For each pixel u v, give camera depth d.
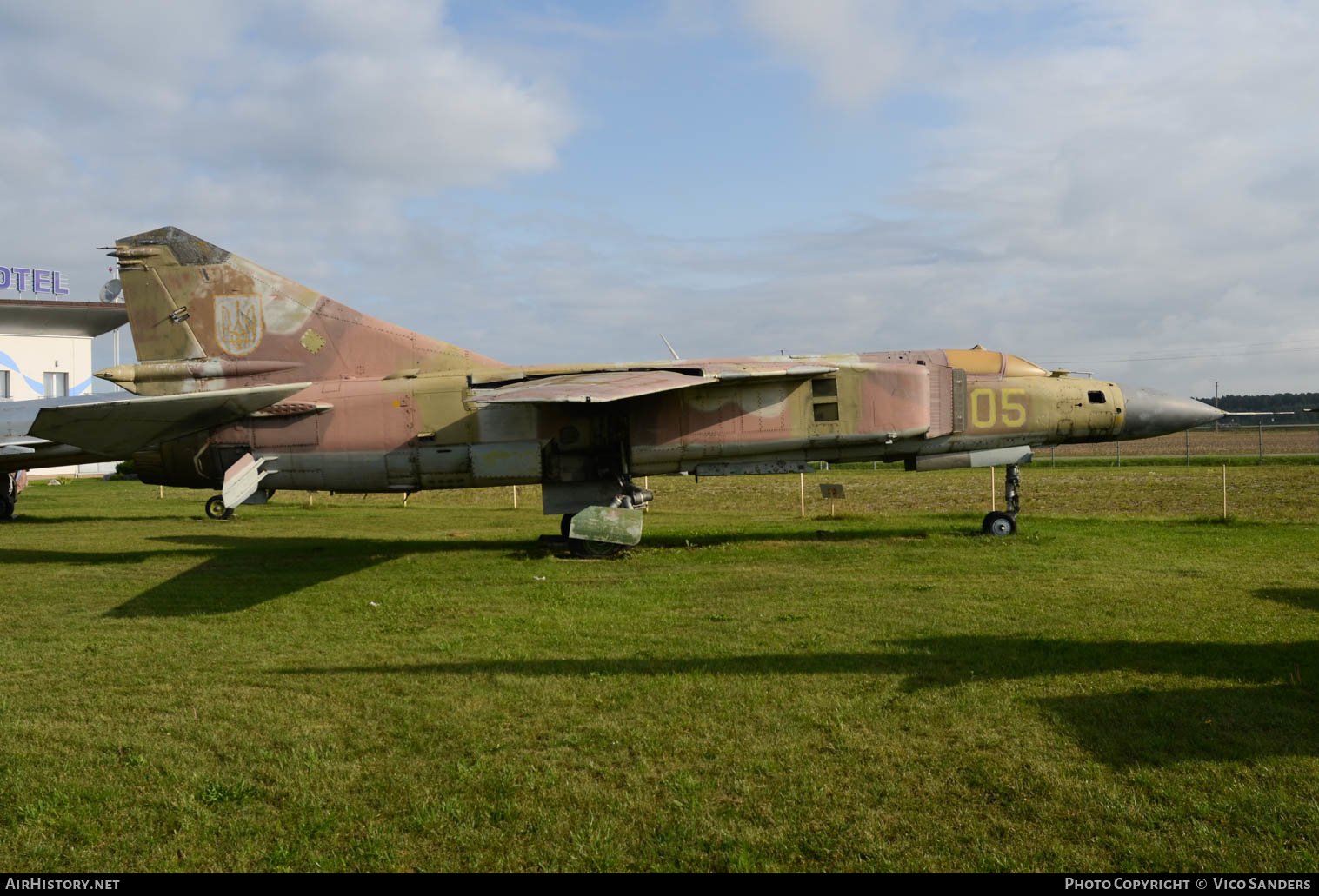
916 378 17.05
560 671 8.28
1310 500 26.17
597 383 14.63
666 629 9.96
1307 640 8.93
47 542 20.05
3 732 6.92
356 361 17.17
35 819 5.43
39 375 56.66
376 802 5.59
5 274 54.88
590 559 15.98
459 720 6.97
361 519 26.17
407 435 16.62
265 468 16.58
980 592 11.77
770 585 12.72
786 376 16.77
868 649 8.81
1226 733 6.34
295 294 16.97
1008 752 6.12
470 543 19.05
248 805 5.61
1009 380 17.66
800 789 5.64
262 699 7.66
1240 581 12.45
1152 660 8.20
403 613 11.32
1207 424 17.95
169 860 4.95
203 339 16.77
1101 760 5.95
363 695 7.70
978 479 37.12
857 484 37.38
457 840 5.09
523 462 16.69
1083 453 54.12
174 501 33.38
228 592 13.09
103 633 10.40
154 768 6.17
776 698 7.33
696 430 16.83
